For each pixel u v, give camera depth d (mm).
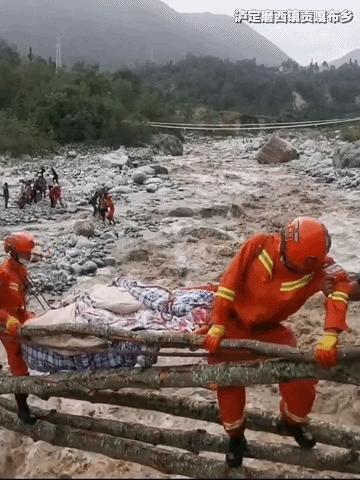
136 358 5828
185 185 27859
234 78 102750
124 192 25656
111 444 6129
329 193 25203
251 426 5961
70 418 6555
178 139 47469
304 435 5637
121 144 41938
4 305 6551
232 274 5059
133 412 7879
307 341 10219
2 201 23984
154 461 5883
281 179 29594
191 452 6020
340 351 4688
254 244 5070
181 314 5836
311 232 4812
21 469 6988
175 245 17250
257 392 8352
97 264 15391
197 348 5305
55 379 6070
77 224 18406
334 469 5566
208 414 6156
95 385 5832
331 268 4961
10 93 45188
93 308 6023
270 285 5016
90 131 41688
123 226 19422
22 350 6410
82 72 54375
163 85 109750
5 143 35750
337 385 8445
